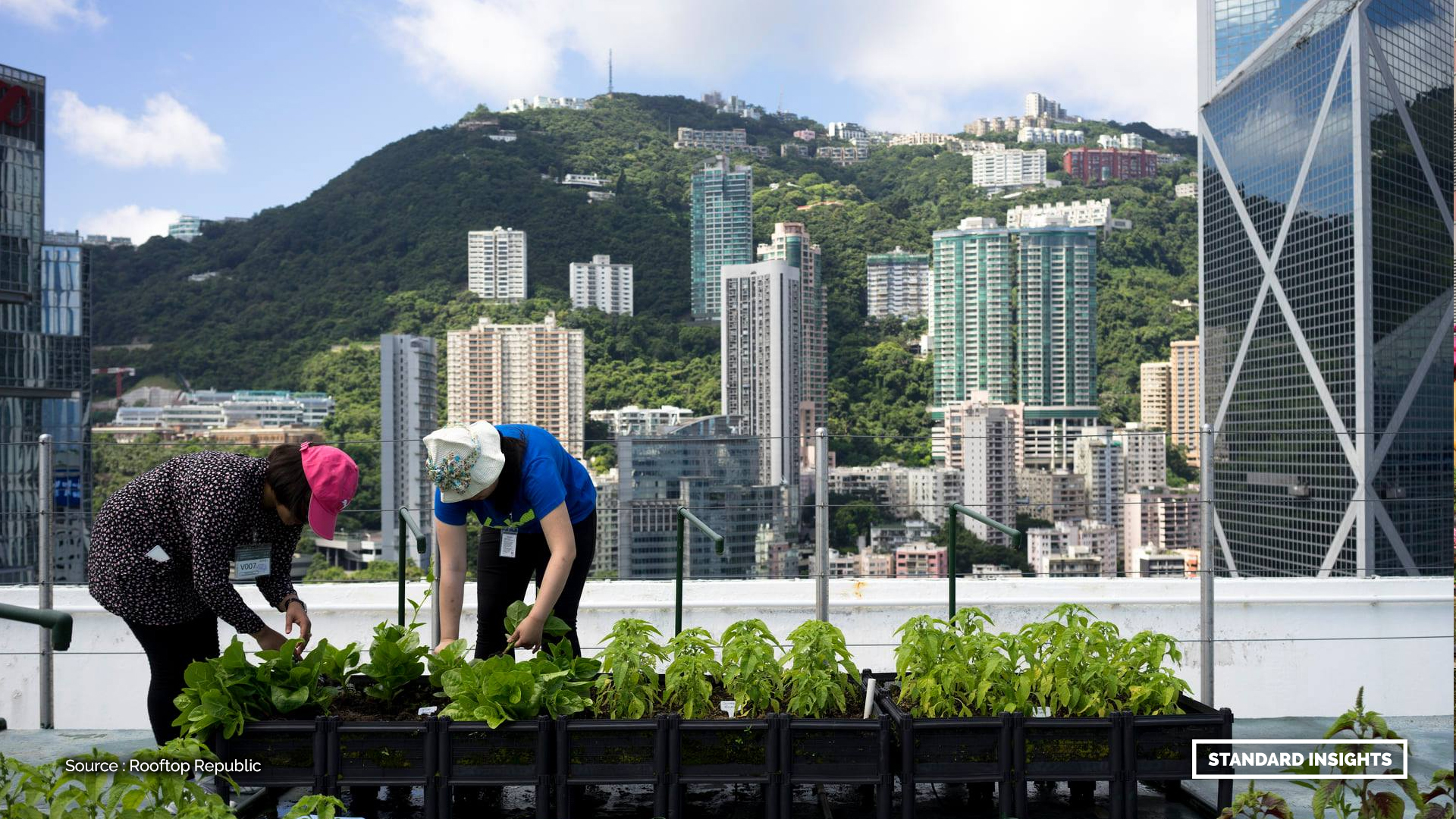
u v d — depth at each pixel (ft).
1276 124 324.19
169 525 8.67
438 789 7.66
